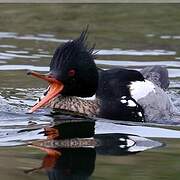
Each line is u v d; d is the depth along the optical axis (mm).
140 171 9734
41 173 9516
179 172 9672
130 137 11641
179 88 15617
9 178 9297
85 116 13023
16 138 11359
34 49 18016
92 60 13469
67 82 13250
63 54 13273
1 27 20422
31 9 22719
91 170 9719
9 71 15953
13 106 13445
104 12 22406
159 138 11641
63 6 23156
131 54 17859
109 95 13422
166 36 19734
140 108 13375
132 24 21047
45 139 11320
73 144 11000
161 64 17000
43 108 13398
